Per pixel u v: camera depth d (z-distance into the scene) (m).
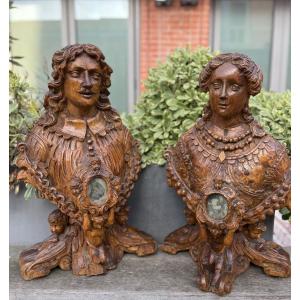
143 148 1.17
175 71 1.23
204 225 0.90
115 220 1.08
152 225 1.19
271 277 1.00
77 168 0.93
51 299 0.95
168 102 1.20
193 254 1.06
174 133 1.18
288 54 2.75
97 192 0.91
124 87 2.79
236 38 2.75
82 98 0.91
